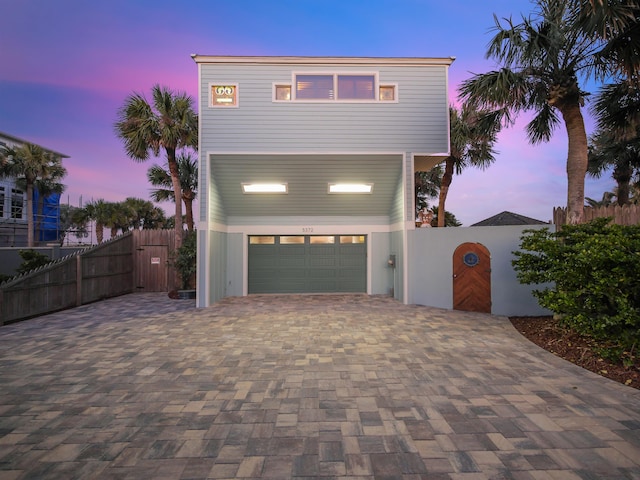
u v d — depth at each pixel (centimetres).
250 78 961
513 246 805
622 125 762
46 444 281
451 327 689
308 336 627
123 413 336
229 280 1127
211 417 327
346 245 1166
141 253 1264
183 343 585
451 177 1565
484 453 264
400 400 362
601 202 2675
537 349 541
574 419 317
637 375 416
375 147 966
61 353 531
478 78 721
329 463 253
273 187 1036
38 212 2578
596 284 469
